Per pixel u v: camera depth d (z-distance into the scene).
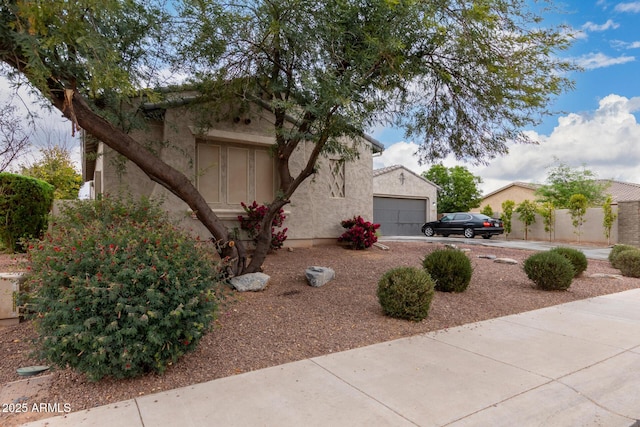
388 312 5.62
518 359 4.25
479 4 5.81
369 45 6.13
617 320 5.91
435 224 23.44
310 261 9.42
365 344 4.67
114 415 3.00
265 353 4.29
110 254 3.43
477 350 4.52
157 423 2.89
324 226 12.14
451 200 32.50
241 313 5.53
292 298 6.39
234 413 3.04
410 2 5.55
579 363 4.16
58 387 3.48
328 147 7.61
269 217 7.45
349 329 5.12
